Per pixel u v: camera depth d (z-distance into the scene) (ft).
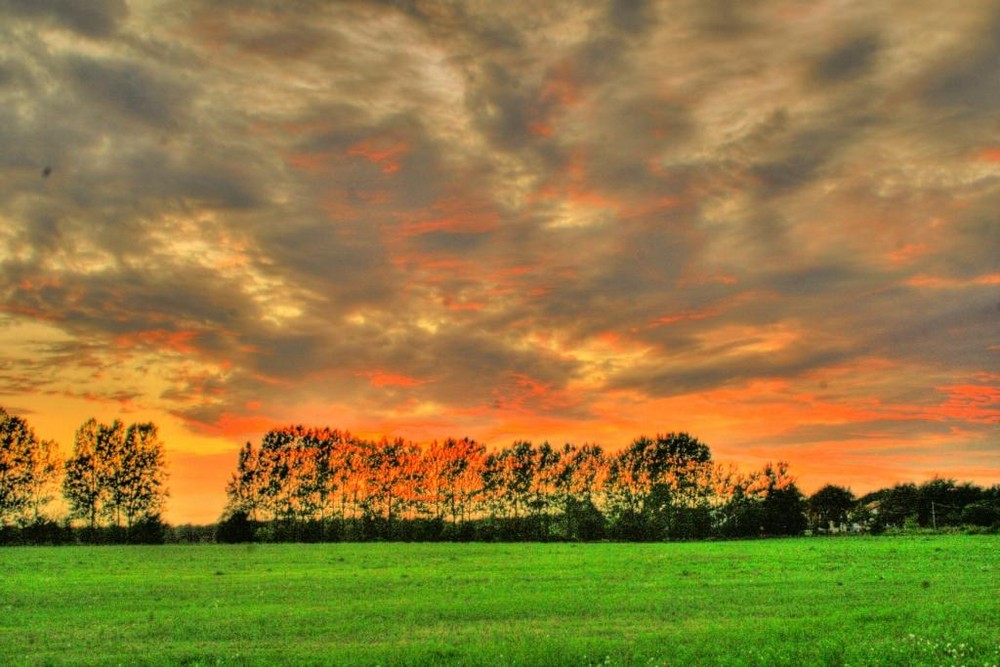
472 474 476.95
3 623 106.52
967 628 91.97
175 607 122.42
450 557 251.60
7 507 384.68
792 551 265.13
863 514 530.27
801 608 114.93
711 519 453.99
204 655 82.79
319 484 452.76
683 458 469.98
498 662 76.02
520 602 123.03
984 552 242.58
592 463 481.46
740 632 91.25
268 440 455.22
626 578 165.17
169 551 295.89
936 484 534.37
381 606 120.16
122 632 98.63
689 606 117.80
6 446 383.86
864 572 174.29
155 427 412.98
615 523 448.65
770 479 465.47
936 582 150.00
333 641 91.56
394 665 76.13
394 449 473.67
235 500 445.78
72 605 125.39
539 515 462.19
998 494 523.29
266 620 107.34
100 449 403.54
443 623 104.17
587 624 102.17
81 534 386.52
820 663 74.13
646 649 80.84
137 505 405.59
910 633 88.63
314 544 374.43
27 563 224.33
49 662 80.02
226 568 204.44
